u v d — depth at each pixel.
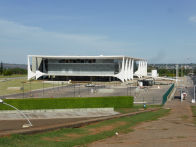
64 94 71.12
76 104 44.53
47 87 92.75
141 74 154.50
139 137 21.55
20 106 41.66
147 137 21.48
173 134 22.72
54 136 21.48
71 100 44.31
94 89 85.00
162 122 30.47
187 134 22.66
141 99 62.72
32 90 81.56
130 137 21.61
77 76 130.62
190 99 64.25
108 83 112.81
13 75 186.38
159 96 69.06
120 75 117.31
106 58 119.75
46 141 19.44
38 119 35.47
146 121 31.48
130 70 134.75
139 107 48.34
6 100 41.19
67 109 43.31
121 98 47.47
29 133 21.86
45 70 130.50
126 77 123.50
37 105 42.53
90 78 128.50
